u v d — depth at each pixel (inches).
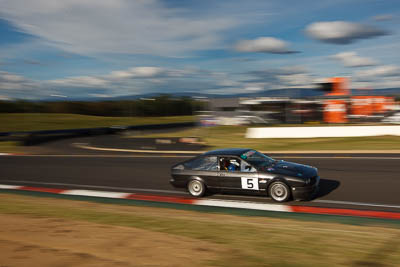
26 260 179.9
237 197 355.6
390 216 275.3
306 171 329.4
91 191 418.3
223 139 918.4
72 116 3061.0
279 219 270.7
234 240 206.1
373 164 499.5
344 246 191.0
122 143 987.3
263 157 364.8
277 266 164.6
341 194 350.0
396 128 780.0
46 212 297.0
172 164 585.9
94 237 215.6
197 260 174.2
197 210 315.0
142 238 212.1
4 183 502.3
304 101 1010.1
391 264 164.1
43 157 782.5
